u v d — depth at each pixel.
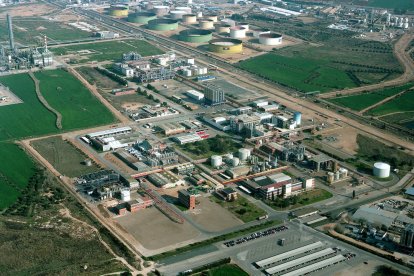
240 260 195.38
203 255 197.88
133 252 198.50
